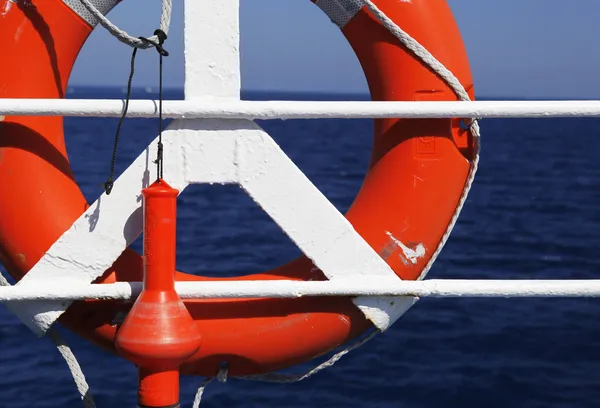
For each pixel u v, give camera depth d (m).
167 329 2.39
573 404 6.82
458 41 2.81
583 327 8.62
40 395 6.67
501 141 46.44
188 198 18.61
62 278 2.55
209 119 2.49
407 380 7.14
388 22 2.71
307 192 2.53
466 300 9.41
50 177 2.73
